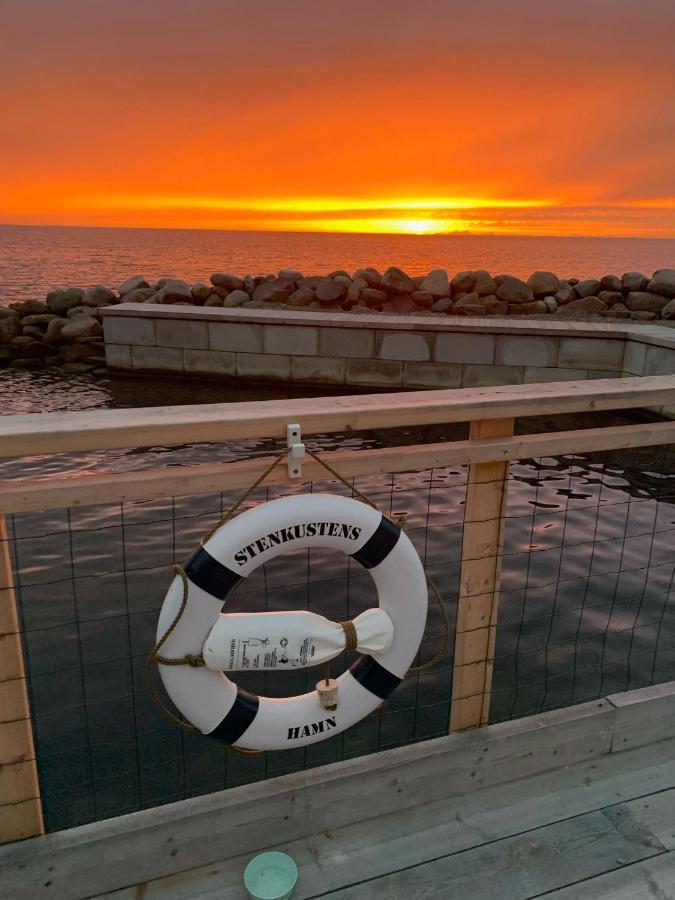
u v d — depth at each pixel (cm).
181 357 1223
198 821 191
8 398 1098
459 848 200
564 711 236
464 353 1111
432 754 213
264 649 174
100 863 185
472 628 218
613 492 688
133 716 333
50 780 292
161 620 175
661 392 216
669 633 421
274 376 1189
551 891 187
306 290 1440
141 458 784
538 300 1399
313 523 177
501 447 201
